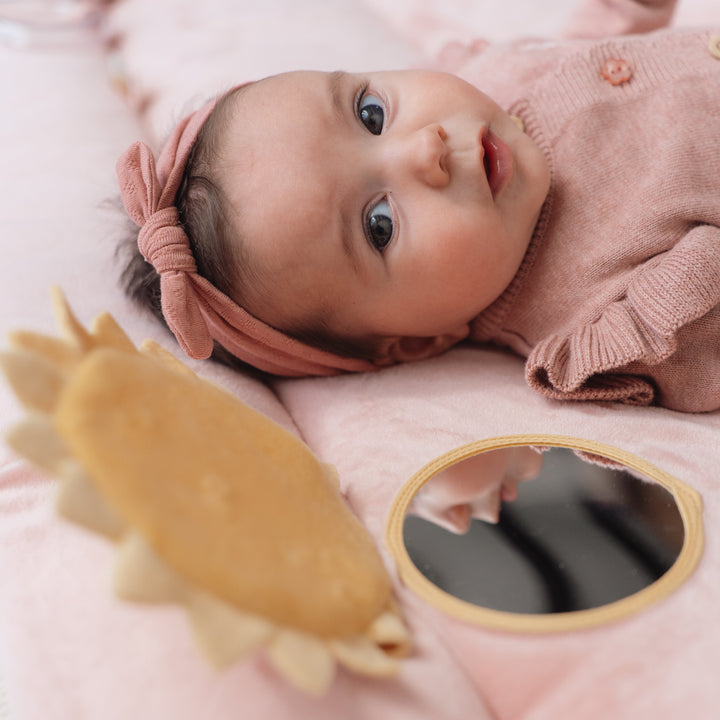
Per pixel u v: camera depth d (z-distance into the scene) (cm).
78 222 123
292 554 55
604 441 79
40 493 77
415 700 56
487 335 102
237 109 92
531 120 99
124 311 108
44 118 156
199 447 55
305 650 50
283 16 185
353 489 80
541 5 158
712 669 56
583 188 93
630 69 97
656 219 86
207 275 92
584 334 86
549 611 61
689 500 68
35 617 63
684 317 77
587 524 68
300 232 87
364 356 102
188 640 57
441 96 92
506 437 79
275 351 100
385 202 89
